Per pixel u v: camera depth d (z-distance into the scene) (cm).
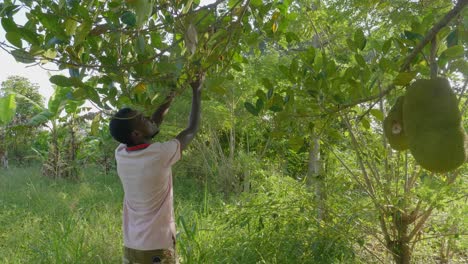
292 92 207
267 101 206
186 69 187
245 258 371
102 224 506
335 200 355
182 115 677
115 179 930
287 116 208
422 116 177
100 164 1088
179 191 725
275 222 373
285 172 626
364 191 369
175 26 175
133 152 244
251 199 420
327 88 197
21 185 830
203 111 622
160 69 163
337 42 384
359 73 194
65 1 152
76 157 978
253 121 614
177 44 179
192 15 176
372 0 304
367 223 351
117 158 257
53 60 155
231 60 233
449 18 158
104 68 163
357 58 191
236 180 661
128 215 259
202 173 774
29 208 607
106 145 906
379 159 344
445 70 197
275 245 373
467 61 192
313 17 389
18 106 1142
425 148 174
